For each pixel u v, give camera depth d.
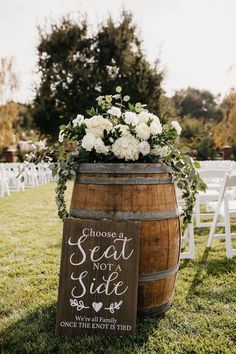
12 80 25.61
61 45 25.31
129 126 3.25
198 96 55.09
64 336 3.01
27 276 4.40
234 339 2.96
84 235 3.07
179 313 3.38
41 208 9.81
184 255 4.94
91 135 3.18
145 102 24.44
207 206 8.56
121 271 3.03
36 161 3.65
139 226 3.04
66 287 3.05
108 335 2.99
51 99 25.17
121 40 25.12
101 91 24.41
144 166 3.11
